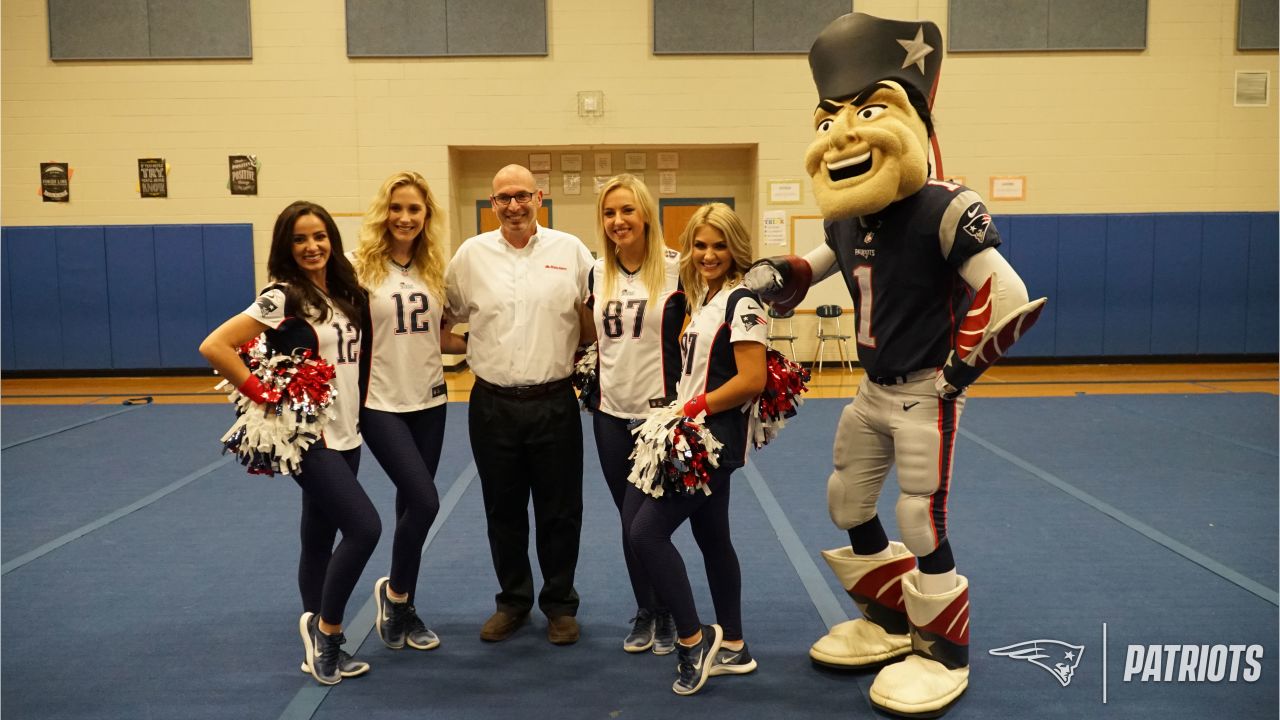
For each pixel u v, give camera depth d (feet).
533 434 10.18
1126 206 33.58
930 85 8.77
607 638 10.41
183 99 32.68
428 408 10.02
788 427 23.04
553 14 32.42
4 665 9.64
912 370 8.66
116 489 17.04
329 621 9.12
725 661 9.39
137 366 33.86
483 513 15.34
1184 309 34.01
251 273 33.30
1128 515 14.74
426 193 9.86
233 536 14.20
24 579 12.28
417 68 32.58
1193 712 8.45
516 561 10.52
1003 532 13.96
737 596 9.38
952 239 8.23
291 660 9.79
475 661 9.80
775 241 33.27
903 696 8.42
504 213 10.00
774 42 32.50
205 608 11.27
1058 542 13.44
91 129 32.86
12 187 33.14
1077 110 33.06
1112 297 33.88
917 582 9.05
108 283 33.45
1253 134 33.30
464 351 11.17
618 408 9.85
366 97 32.65
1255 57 33.01
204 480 17.74
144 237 33.24
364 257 9.77
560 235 10.57
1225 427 21.99
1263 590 11.41
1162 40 32.89
